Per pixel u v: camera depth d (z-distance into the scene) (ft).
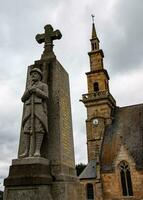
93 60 179.93
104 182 134.21
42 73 30.94
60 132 28.66
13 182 24.98
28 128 27.53
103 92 163.84
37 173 25.05
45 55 33.42
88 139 156.15
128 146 142.20
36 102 27.91
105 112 159.22
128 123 153.79
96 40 187.21
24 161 25.89
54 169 27.22
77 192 29.53
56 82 31.14
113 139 147.64
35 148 26.89
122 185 131.95
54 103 30.09
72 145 32.50
